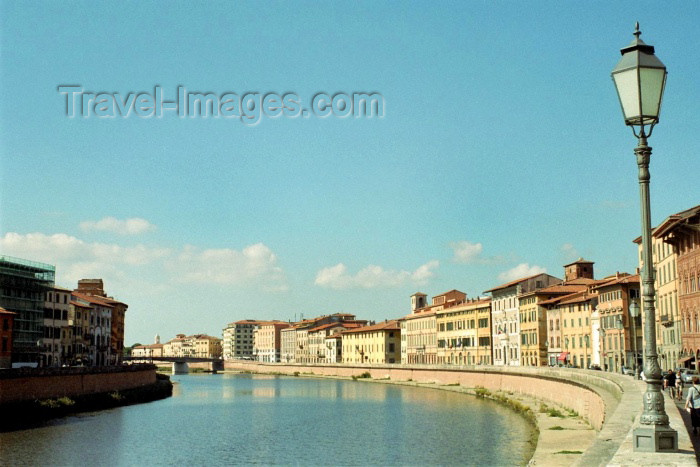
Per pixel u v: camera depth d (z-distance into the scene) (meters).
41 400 98.38
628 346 121.44
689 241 95.88
